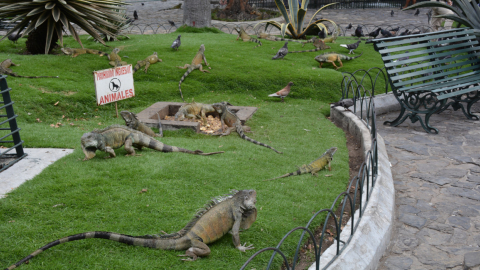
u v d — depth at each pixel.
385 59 10.02
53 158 6.76
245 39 17.81
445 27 22.75
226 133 8.63
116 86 9.32
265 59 14.79
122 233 4.59
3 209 4.99
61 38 13.09
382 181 6.43
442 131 9.77
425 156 8.30
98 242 4.43
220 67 13.46
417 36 10.69
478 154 8.32
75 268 4.01
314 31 20.62
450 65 10.70
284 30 18.67
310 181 6.47
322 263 4.25
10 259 4.13
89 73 12.52
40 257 4.15
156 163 6.54
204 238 4.30
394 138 9.40
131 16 31.53
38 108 9.61
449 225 5.80
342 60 15.37
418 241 5.46
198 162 6.71
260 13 31.69
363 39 19.23
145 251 4.28
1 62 11.95
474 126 10.07
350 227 5.02
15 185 5.74
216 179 6.16
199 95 11.86
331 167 7.15
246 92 12.24
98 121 9.70
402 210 6.27
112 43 16.80
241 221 4.52
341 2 38.97
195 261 4.18
